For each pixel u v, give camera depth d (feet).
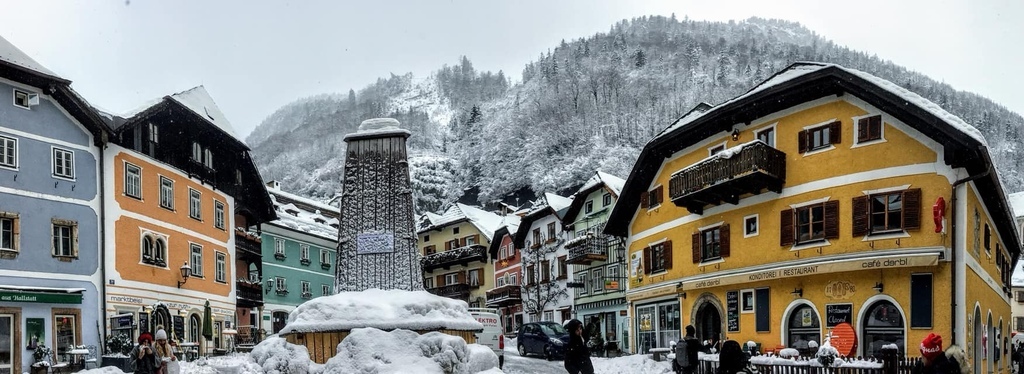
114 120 99.50
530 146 417.49
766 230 85.46
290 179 495.41
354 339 40.14
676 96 497.87
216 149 127.03
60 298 87.40
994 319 94.84
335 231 208.54
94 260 93.15
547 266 172.35
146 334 47.73
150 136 106.01
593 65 575.79
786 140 84.23
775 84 82.79
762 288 85.56
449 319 45.09
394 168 49.57
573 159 396.57
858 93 75.51
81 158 93.50
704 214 95.50
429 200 439.63
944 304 69.62
